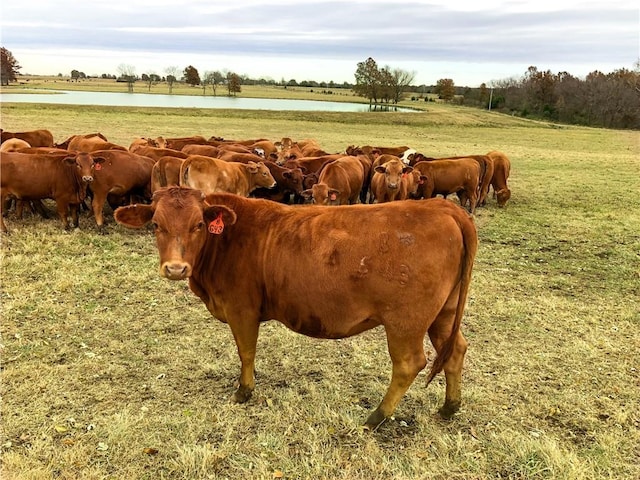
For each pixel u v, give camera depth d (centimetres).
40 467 358
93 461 368
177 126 3616
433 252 346
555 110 7581
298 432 408
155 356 521
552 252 947
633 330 611
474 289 736
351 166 1257
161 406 437
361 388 475
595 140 4397
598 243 1016
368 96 8794
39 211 1038
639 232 1106
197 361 514
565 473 365
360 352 540
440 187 1280
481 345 564
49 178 913
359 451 386
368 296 354
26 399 438
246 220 399
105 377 479
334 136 3528
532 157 2756
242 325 411
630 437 410
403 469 369
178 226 369
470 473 367
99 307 630
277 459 377
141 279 722
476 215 1266
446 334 397
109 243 887
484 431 414
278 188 1308
